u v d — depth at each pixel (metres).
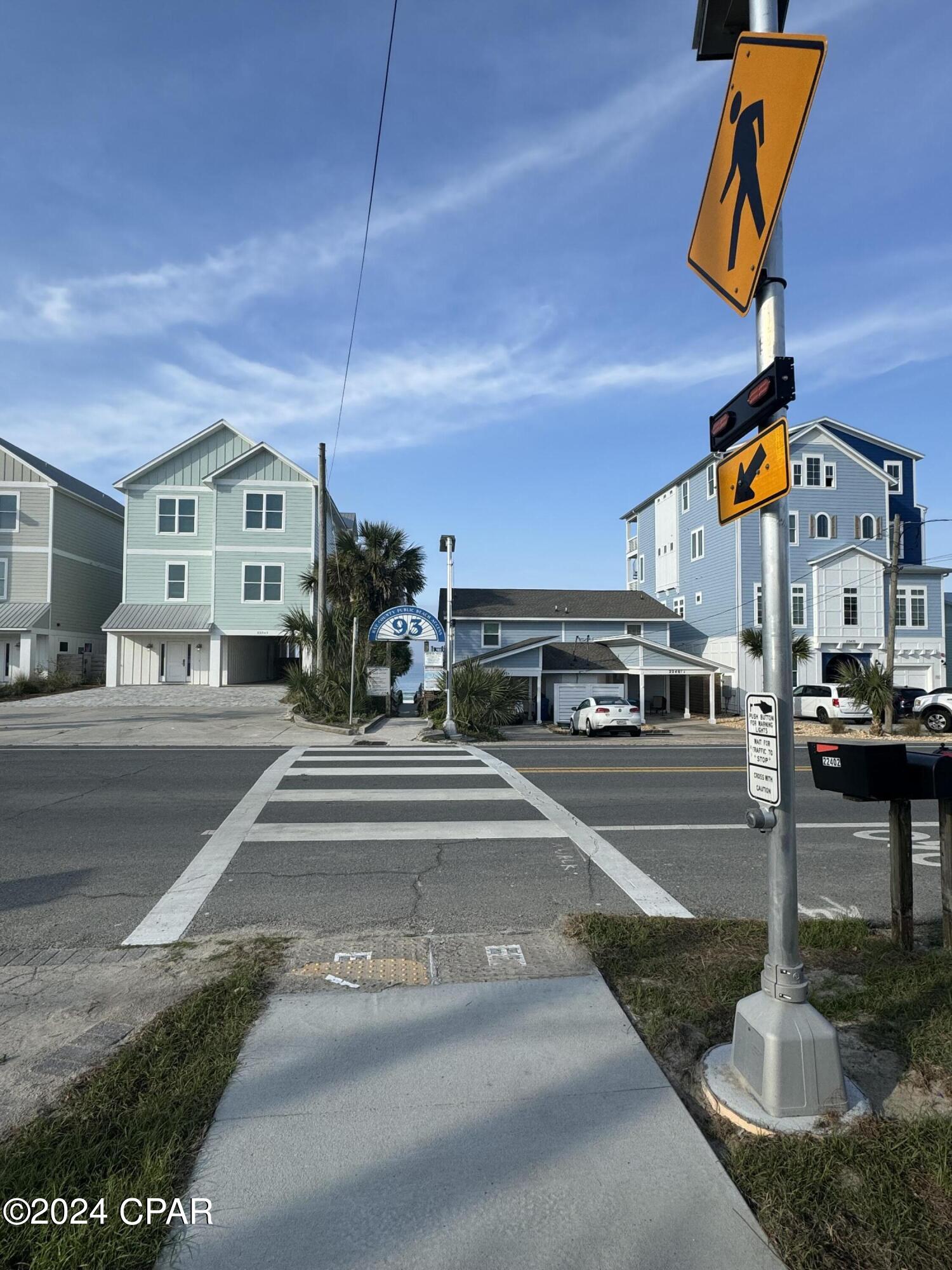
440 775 11.51
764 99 3.05
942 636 33.72
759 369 3.14
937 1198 2.38
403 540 29.14
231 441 31.45
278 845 7.32
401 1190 2.45
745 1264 2.15
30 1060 3.36
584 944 4.65
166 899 5.78
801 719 29.11
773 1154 2.58
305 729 18.86
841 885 6.24
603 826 8.20
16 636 30.42
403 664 28.02
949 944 4.38
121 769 11.94
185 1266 2.16
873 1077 3.10
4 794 9.80
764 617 3.06
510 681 24.05
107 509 35.69
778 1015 2.89
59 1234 2.26
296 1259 2.18
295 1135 2.73
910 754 4.34
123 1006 3.95
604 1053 3.32
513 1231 2.28
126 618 29.89
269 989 4.04
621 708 22.89
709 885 6.16
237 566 30.27
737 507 3.31
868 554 33.06
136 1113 2.86
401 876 6.36
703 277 3.60
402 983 4.10
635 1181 2.49
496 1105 2.92
